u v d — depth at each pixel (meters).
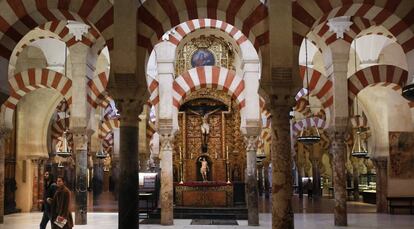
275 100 8.64
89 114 14.06
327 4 8.78
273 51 8.55
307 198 27.91
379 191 17.94
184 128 22.95
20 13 8.75
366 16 9.15
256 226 13.45
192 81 14.77
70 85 14.57
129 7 8.59
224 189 16.55
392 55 17.14
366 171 26.59
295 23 8.79
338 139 13.62
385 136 17.91
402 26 8.96
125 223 8.45
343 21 13.12
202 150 22.83
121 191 8.53
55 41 17.09
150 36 8.88
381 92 17.97
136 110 8.70
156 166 23.30
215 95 22.86
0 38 8.92
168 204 13.80
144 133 22.78
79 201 13.70
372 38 16.70
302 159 29.67
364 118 20.88
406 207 17.23
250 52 14.23
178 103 14.72
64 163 25.45
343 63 13.57
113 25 8.71
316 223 14.23
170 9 8.94
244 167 22.56
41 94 18.78
